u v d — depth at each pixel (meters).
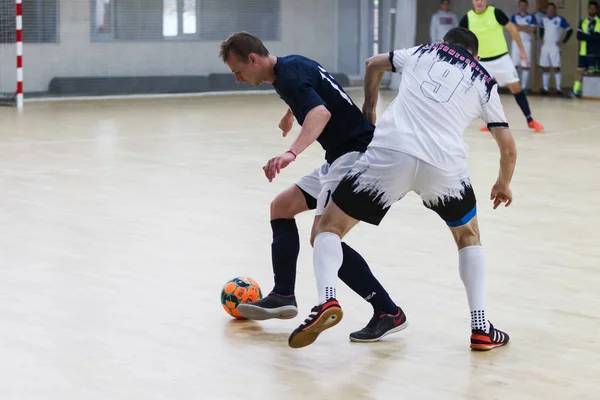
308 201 6.36
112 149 15.67
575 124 20.19
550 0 30.05
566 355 5.83
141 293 7.14
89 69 26.78
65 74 26.42
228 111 22.92
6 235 9.12
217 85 28.02
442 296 7.14
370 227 9.64
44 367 5.50
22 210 10.39
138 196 11.36
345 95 6.05
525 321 6.54
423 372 5.52
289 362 5.68
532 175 13.32
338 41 29.86
